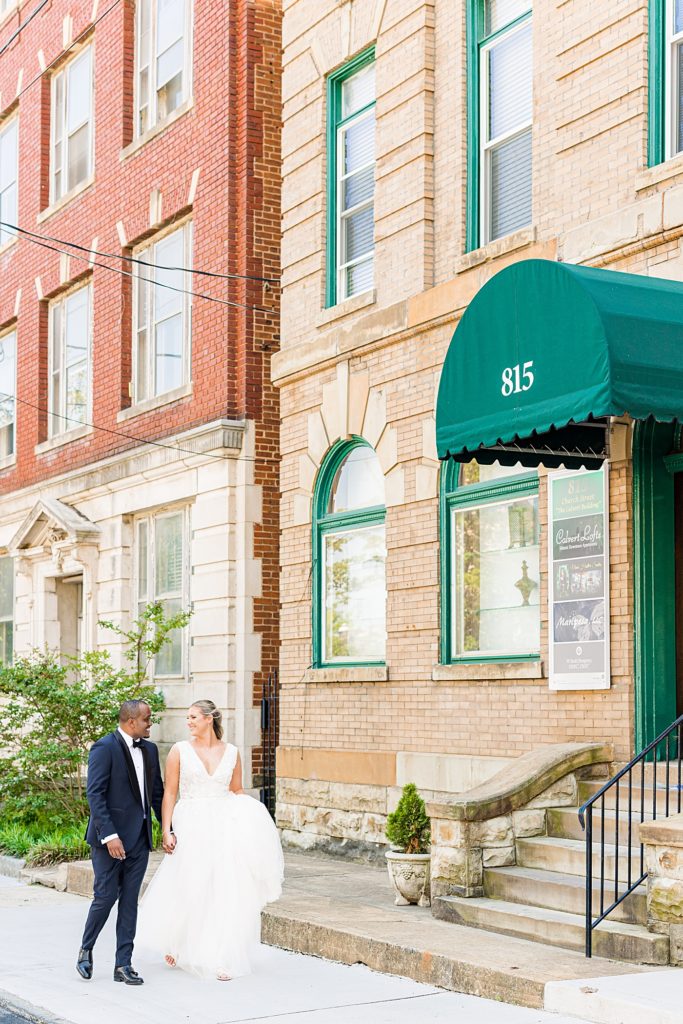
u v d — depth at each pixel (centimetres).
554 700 1159
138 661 1725
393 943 920
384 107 1452
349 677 1438
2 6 2481
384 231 1440
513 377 1008
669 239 1067
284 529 1599
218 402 1705
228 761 941
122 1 2009
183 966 946
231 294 1700
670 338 938
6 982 912
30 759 1619
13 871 1504
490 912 968
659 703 1086
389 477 1406
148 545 1891
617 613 1096
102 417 2016
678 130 1099
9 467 2361
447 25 1376
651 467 1106
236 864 921
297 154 1614
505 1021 767
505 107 1320
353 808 1423
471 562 1309
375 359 1441
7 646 2338
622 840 994
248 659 1644
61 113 2255
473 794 1041
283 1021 787
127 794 925
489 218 1335
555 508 1166
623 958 858
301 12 1617
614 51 1142
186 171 1814
